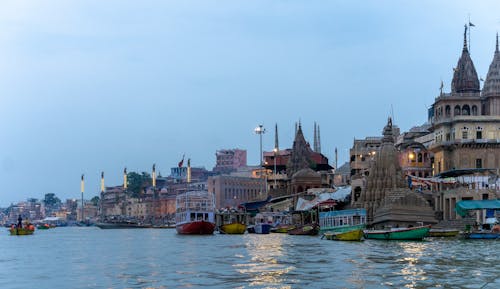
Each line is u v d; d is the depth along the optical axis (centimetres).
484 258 6178
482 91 15238
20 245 11219
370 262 5894
